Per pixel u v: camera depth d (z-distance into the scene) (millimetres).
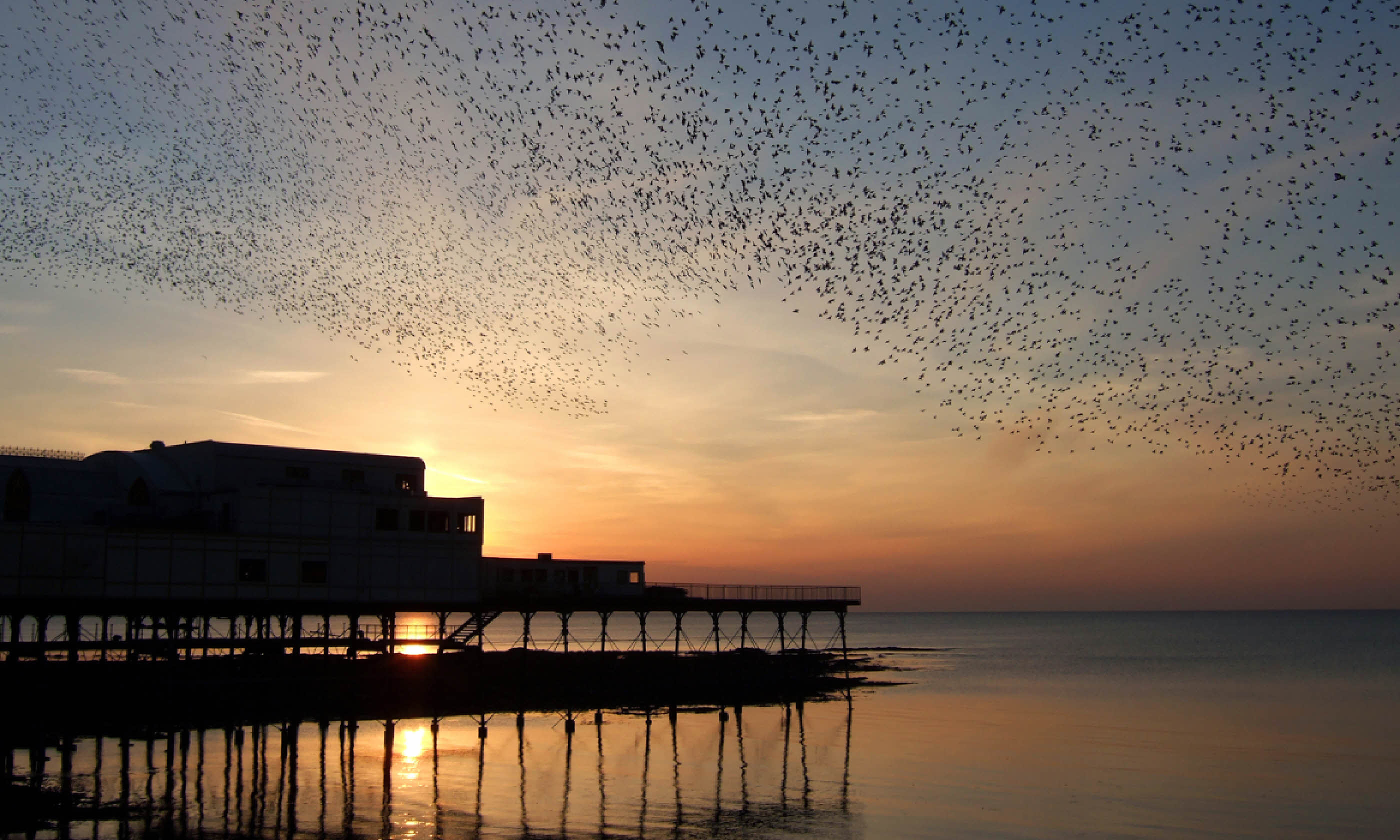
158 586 51656
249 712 64875
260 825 41625
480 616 67625
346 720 68562
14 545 47375
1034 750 65750
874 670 137000
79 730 58156
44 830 40094
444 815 44094
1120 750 66000
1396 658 162250
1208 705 93688
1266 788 53781
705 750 62625
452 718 72312
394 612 60875
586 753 60281
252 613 56156
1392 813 48125
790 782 53375
